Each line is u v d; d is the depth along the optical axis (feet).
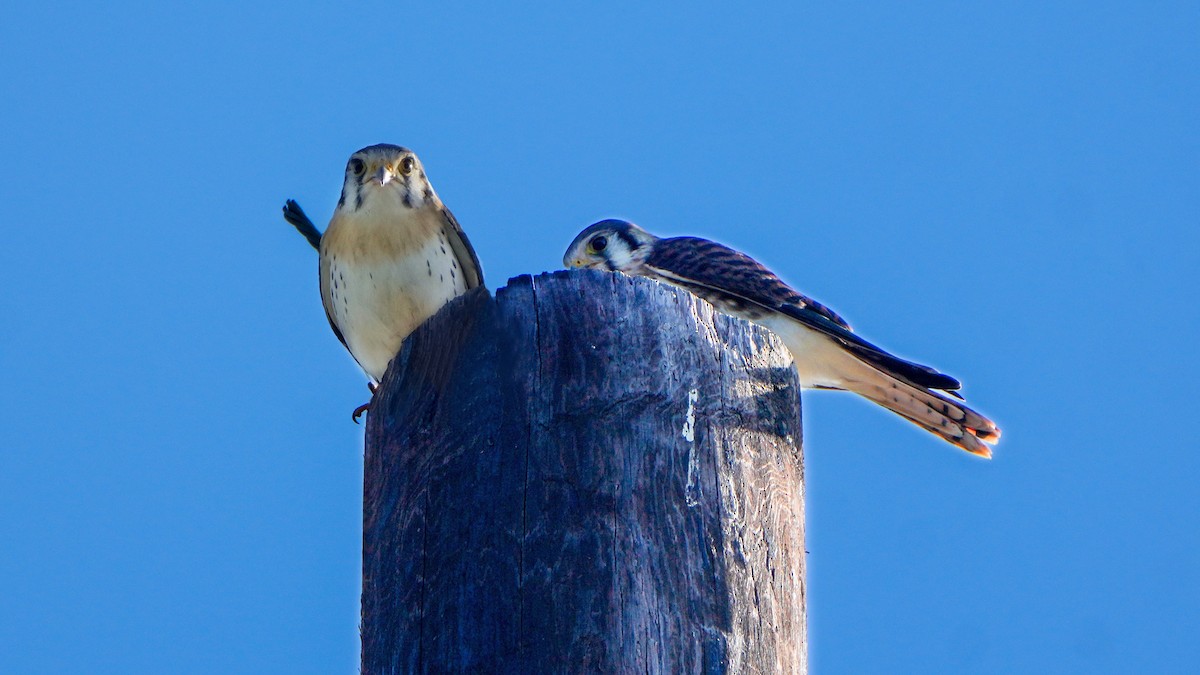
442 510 20.97
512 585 19.98
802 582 21.94
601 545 20.02
